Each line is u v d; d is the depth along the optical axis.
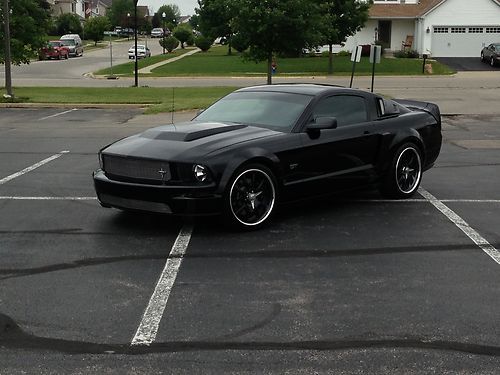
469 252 6.10
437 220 7.28
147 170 6.51
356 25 39.09
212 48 81.00
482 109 21.22
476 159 11.61
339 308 4.73
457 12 48.00
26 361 3.92
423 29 48.47
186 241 6.42
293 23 25.52
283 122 7.29
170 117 19.41
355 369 3.81
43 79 37.66
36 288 5.16
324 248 6.21
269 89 8.07
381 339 4.21
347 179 7.66
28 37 27.38
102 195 6.90
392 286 5.18
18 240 6.49
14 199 8.30
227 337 4.24
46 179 9.61
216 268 5.62
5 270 5.60
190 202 6.34
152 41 99.62
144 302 4.86
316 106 7.48
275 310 4.69
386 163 8.07
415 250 6.15
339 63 45.31
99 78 38.75
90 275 5.46
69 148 12.88
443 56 48.78
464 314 4.62
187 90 28.14
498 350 4.05
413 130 8.41
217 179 6.41
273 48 26.27
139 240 6.47
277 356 3.97
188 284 5.23
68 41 62.66
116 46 84.38
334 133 7.46
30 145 13.34
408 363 3.88
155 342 4.17
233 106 7.87
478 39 48.38
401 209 7.82
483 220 7.28
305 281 5.30
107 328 4.39
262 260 5.84
